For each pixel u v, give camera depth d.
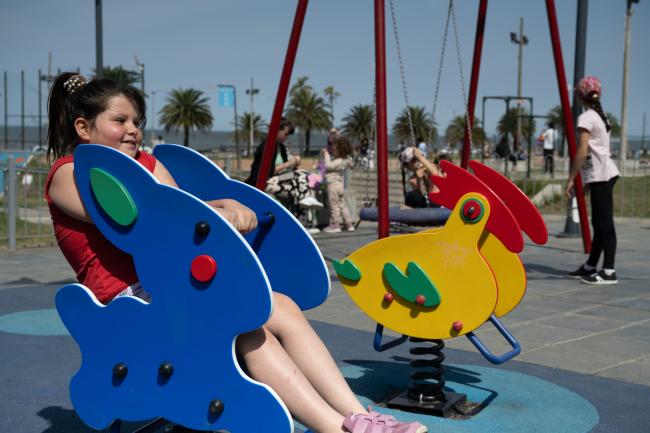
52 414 3.21
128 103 2.46
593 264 6.74
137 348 2.16
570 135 7.32
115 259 2.35
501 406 3.36
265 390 1.96
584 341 4.55
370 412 2.19
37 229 10.62
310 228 11.41
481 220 3.15
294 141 112.25
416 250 3.29
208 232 2.00
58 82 2.56
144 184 2.08
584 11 9.62
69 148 2.52
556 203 15.26
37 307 5.57
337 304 5.75
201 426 2.05
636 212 13.91
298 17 6.02
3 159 20.73
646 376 3.83
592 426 3.10
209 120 67.25
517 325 4.98
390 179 21.02
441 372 3.36
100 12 11.35
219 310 2.00
